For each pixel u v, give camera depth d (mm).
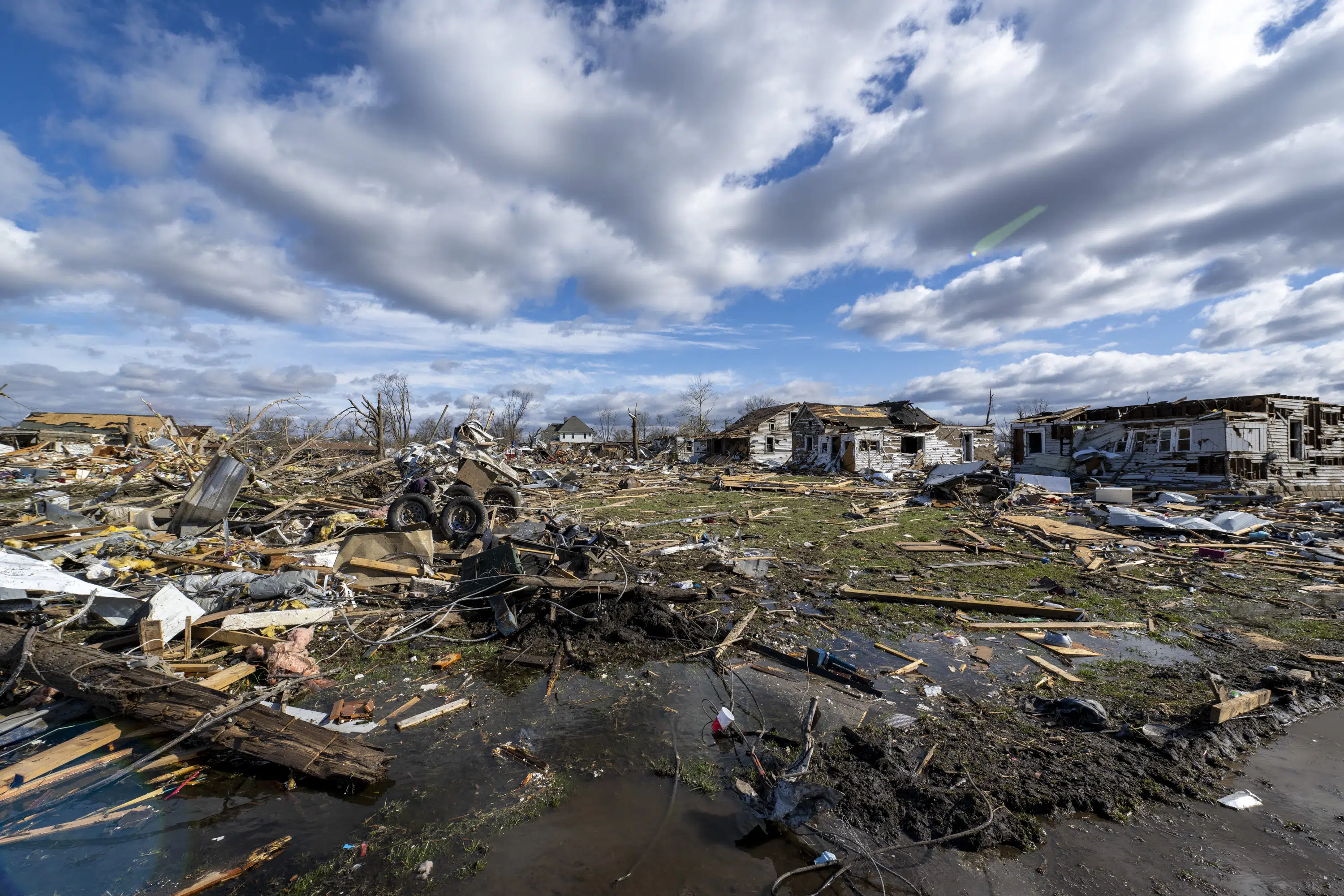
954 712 4918
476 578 7293
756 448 40750
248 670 5520
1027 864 3215
